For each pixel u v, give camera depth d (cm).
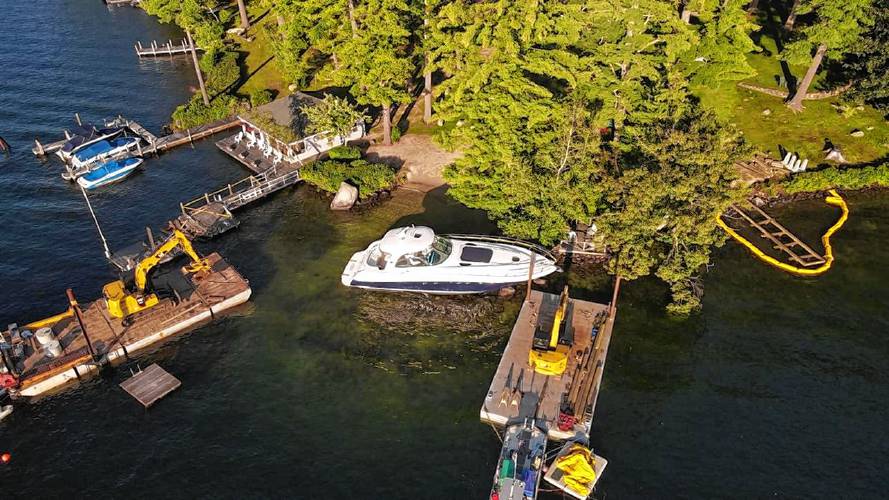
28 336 4209
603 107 5269
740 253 4938
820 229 5141
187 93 7662
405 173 5922
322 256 5078
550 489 3359
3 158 6438
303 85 7194
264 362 4184
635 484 3397
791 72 6669
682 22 5412
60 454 3631
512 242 4872
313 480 3459
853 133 5891
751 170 5634
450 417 3784
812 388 3916
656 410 3794
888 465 3484
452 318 4478
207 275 4753
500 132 5034
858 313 4416
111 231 5403
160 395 3922
